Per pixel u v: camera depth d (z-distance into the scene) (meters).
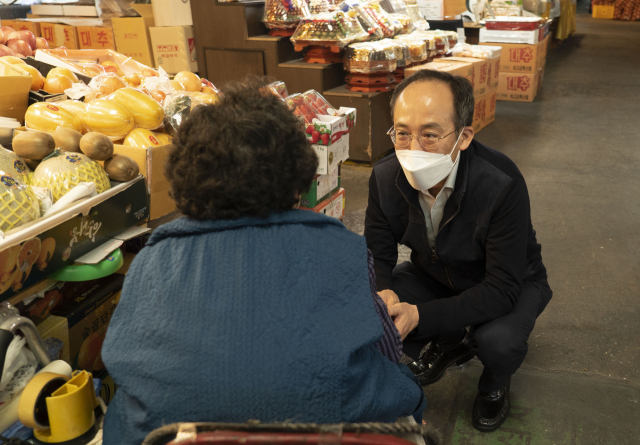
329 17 4.19
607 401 1.96
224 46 4.51
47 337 1.34
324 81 4.34
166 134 2.06
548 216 3.49
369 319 0.79
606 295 2.62
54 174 1.39
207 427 0.67
